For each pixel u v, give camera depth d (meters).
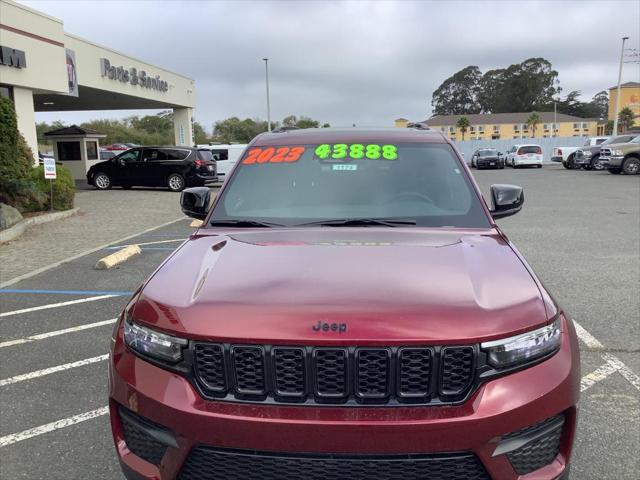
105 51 22.91
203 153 22.31
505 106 132.62
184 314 2.19
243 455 2.03
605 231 10.83
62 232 11.33
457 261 2.56
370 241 2.88
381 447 1.96
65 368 4.43
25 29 15.33
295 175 3.63
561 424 2.21
